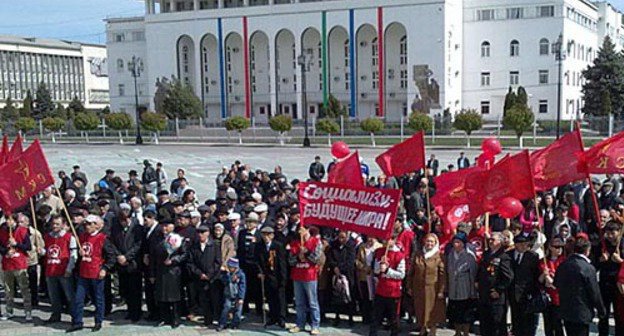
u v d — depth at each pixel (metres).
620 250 8.44
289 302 10.79
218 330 9.45
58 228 9.81
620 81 58.00
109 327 9.68
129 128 60.81
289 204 11.15
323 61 69.31
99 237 9.52
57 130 63.91
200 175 30.69
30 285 10.77
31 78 109.50
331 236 10.91
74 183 16.16
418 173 15.93
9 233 9.94
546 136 46.53
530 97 66.56
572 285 7.47
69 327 9.69
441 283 8.70
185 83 74.06
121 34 81.38
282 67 73.19
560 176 9.55
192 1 77.62
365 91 70.00
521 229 9.32
